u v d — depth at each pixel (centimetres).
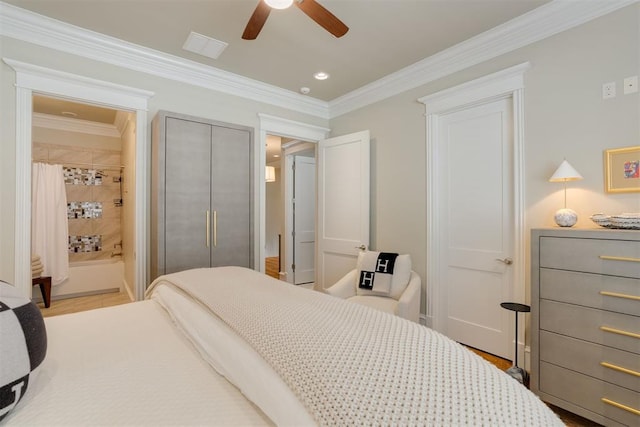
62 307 374
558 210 204
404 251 312
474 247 263
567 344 169
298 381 75
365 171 338
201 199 263
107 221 472
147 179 270
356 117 365
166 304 156
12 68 215
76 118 429
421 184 298
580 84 199
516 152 228
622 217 160
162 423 75
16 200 217
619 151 183
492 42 239
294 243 525
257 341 92
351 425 61
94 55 246
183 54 271
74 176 446
